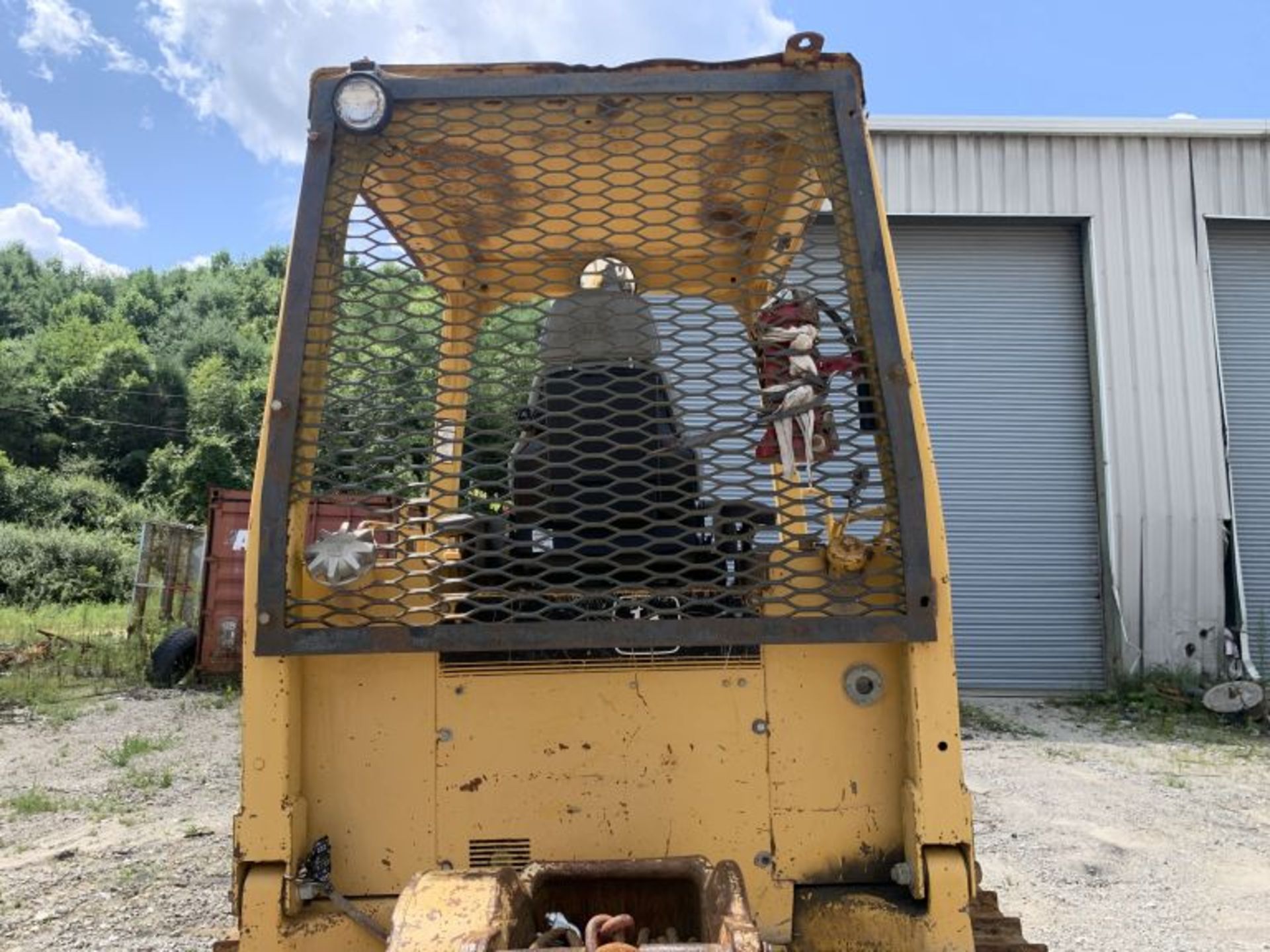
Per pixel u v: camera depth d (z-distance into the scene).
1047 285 12.76
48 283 97.25
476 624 2.45
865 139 2.62
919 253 12.80
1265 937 5.04
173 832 6.59
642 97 2.63
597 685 2.60
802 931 2.50
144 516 45.19
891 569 2.55
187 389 60.06
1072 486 12.55
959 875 2.41
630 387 2.70
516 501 2.65
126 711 10.69
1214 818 7.16
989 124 12.38
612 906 2.31
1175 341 12.38
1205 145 12.54
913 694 2.48
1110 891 5.69
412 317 2.65
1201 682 11.83
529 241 3.08
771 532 2.66
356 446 2.59
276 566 2.44
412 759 2.56
